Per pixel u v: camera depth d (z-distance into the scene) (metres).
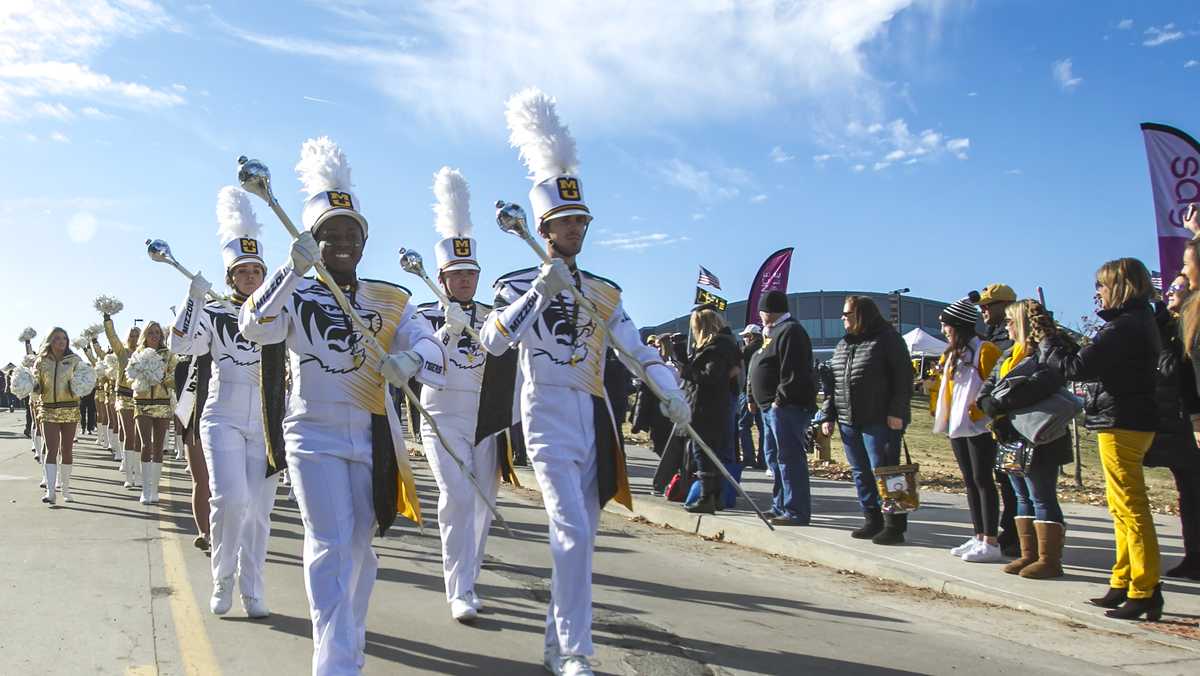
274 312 3.90
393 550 7.59
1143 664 4.59
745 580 6.60
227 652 4.67
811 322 41.75
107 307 11.62
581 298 4.29
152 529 8.46
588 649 4.23
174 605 5.59
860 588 6.34
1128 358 5.14
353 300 4.15
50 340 10.15
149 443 10.24
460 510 5.46
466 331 5.62
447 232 6.40
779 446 8.34
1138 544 5.22
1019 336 6.21
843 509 9.27
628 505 4.59
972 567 6.56
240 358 5.52
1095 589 5.89
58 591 5.90
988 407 6.16
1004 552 6.87
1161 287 8.01
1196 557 6.21
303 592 6.05
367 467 4.09
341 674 3.72
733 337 9.03
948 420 6.95
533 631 5.18
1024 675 4.43
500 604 5.78
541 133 4.79
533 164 4.85
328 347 4.02
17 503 10.11
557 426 4.44
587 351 4.53
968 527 8.18
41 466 14.17
